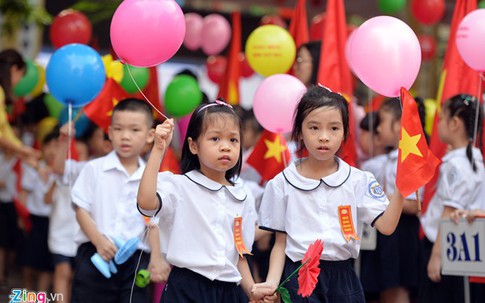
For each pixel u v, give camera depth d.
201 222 7.11
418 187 6.86
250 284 7.26
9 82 12.38
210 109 7.08
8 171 14.89
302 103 7.16
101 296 8.94
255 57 11.30
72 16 13.70
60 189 11.67
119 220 9.01
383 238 10.19
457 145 9.48
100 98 10.30
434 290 9.55
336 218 7.23
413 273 10.32
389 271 10.16
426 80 20.75
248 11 21.22
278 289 7.03
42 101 15.98
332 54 10.37
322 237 7.16
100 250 8.75
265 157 10.30
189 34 17.03
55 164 11.11
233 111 7.14
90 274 8.93
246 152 12.09
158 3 8.00
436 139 10.34
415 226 10.38
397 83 7.85
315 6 17.81
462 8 10.54
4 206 15.02
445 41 21.61
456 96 9.53
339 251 7.18
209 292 7.09
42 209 13.54
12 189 14.95
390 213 6.99
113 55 11.72
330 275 7.22
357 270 10.30
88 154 12.34
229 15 21.73
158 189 7.02
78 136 12.18
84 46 9.77
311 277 6.69
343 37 10.39
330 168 7.38
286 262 7.37
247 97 23.50
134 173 9.17
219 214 7.16
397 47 7.74
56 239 11.65
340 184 7.26
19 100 15.73
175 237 7.13
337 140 7.07
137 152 9.12
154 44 7.98
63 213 11.62
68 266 11.69
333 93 7.16
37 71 14.60
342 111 7.09
